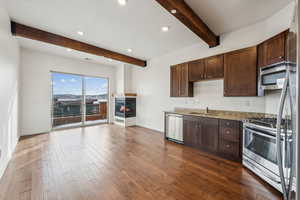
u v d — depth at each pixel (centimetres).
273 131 185
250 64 274
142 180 209
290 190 99
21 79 430
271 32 259
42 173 225
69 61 538
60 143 371
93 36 349
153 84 542
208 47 366
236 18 269
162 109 507
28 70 445
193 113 367
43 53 475
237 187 194
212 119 306
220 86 349
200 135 329
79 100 584
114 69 680
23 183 199
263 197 174
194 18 251
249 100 301
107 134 468
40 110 471
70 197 173
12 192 180
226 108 338
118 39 367
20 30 293
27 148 332
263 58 252
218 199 172
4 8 238
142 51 462
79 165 253
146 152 316
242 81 285
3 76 244
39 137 423
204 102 381
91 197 173
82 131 508
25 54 438
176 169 242
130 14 257
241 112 312
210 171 235
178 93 416
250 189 190
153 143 378
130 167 247
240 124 263
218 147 295
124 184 200
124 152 314
